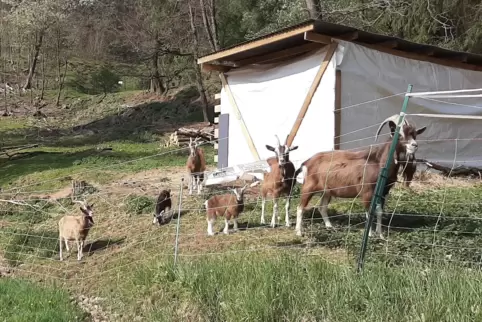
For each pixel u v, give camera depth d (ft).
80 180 49.52
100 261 31.35
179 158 64.28
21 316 23.56
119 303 25.00
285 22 68.85
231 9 96.58
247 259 24.08
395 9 60.59
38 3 140.36
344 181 27.30
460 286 17.97
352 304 19.06
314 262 21.95
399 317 17.80
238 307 20.51
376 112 39.14
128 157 69.62
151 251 30.30
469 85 45.60
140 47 94.27
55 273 31.09
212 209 30.76
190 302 22.53
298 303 19.90
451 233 25.82
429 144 42.93
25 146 88.02
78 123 123.65
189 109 113.29
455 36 59.88
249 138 44.50
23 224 40.86
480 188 37.78
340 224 29.81
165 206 35.22
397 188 36.14
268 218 32.71
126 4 108.27
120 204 40.60
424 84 41.93
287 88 41.70
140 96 135.44
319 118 38.37
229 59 45.96
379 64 39.42
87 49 138.51
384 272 19.86
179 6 91.76
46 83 159.33
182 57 109.70
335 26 35.99
